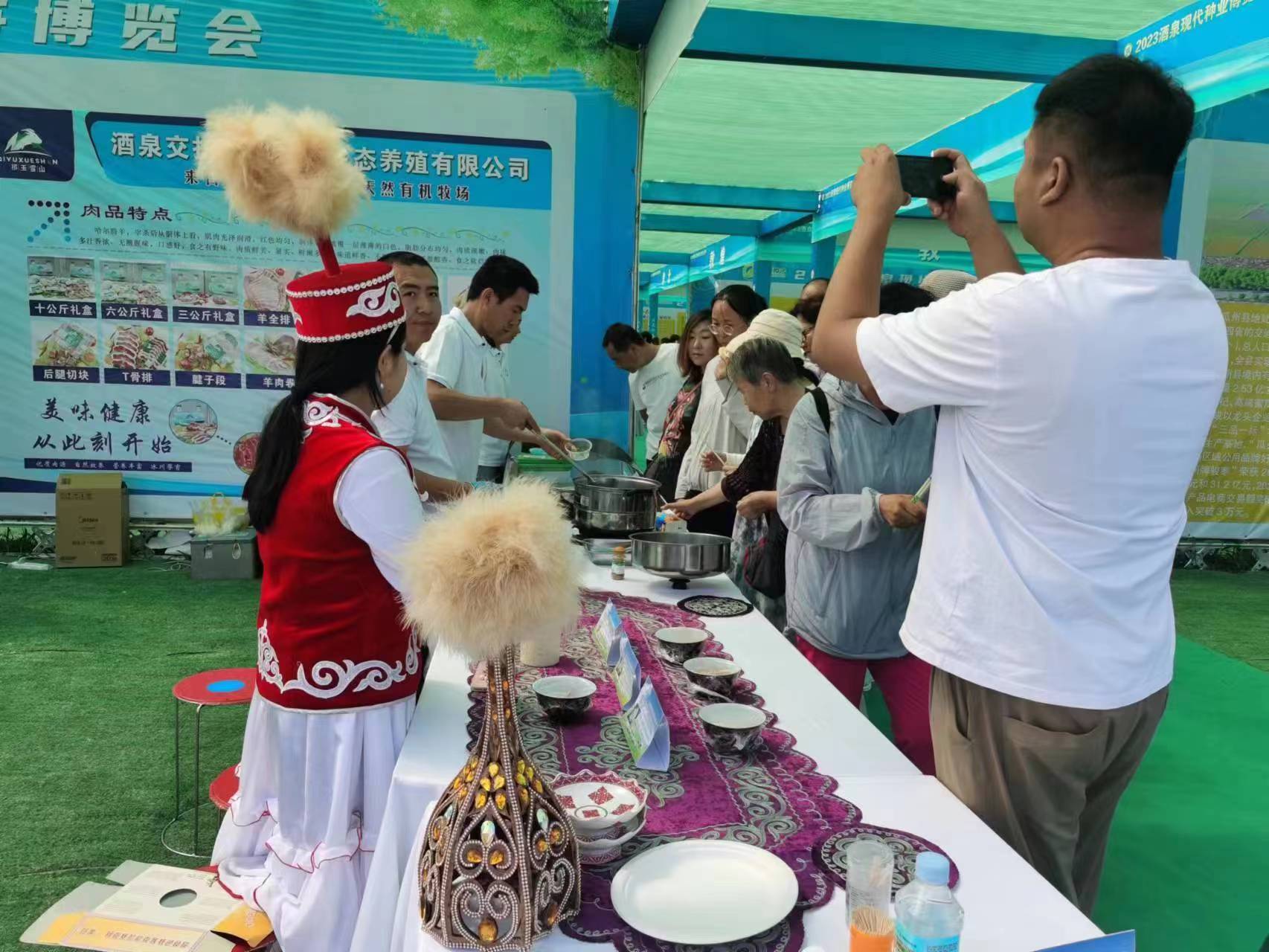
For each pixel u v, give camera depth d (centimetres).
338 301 138
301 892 141
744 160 811
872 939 84
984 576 110
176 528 494
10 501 486
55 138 457
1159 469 104
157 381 480
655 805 120
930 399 110
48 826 235
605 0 461
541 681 155
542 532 88
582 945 91
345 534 137
